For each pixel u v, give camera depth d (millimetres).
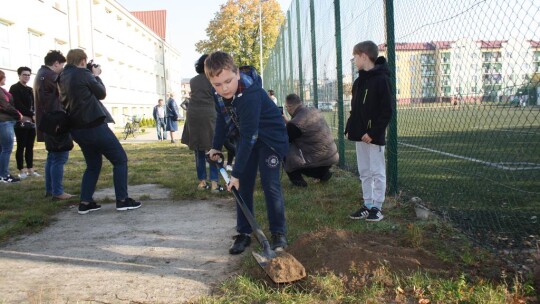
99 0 27297
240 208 3293
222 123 3301
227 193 5352
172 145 13602
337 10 6516
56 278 2840
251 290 2494
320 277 2539
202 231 3816
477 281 2465
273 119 3127
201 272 2873
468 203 4172
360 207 4277
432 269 2633
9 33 16219
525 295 2301
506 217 3670
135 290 2615
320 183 5625
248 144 2910
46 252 3369
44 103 5039
